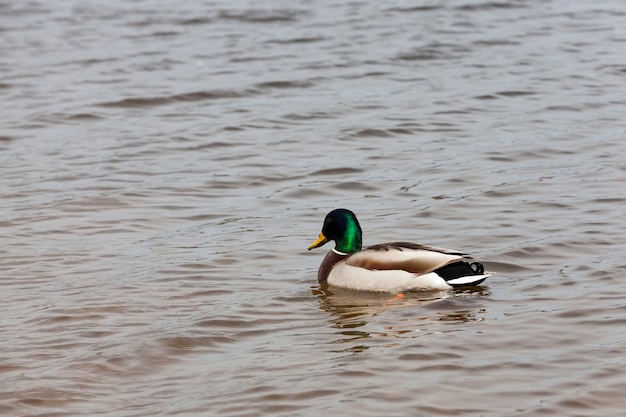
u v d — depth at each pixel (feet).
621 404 34.47
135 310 44.50
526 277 47.83
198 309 44.57
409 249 46.88
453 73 98.43
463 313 43.27
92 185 65.82
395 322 42.52
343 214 48.67
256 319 43.37
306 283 48.24
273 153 73.61
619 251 50.65
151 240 55.11
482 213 58.44
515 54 105.81
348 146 75.41
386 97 89.92
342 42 111.65
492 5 130.93
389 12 127.03
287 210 60.75
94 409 35.12
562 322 41.65
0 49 109.50
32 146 76.43
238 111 86.28
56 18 125.18
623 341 39.37
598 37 112.98
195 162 71.61
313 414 34.06
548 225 55.47
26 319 43.47
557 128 78.79
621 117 81.51
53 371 38.09
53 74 98.99
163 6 132.16
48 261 51.57
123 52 108.17
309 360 38.65
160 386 36.83
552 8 129.59
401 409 34.30
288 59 104.22
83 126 82.38
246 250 53.01
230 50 108.58
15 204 61.93
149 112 86.74
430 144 75.51
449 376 36.78
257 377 37.24
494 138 76.48
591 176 65.26
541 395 35.12
